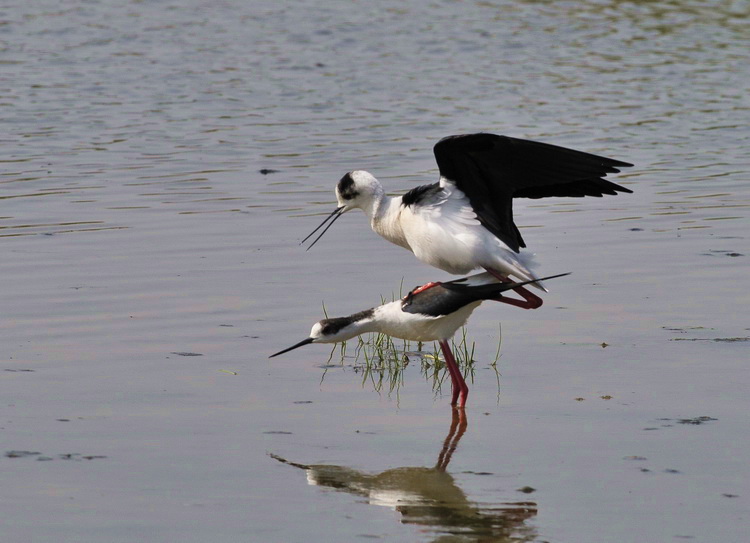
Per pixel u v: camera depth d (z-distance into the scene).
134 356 11.20
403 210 10.82
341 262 14.37
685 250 14.82
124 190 17.42
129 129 21.14
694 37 30.16
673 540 7.74
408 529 7.93
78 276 13.55
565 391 10.56
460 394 10.44
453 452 9.27
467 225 10.48
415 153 19.62
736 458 9.02
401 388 10.82
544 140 20.38
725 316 12.36
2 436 9.33
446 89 24.50
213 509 8.19
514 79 25.52
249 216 16.27
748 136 21.06
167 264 14.09
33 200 16.83
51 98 23.34
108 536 7.75
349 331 10.59
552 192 11.20
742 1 34.78
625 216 16.55
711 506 8.23
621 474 8.79
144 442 9.33
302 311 12.54
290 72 26.12
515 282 10.23
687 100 23.78
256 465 8.96
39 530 7.80
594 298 13.08
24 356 11.10
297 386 10.77
